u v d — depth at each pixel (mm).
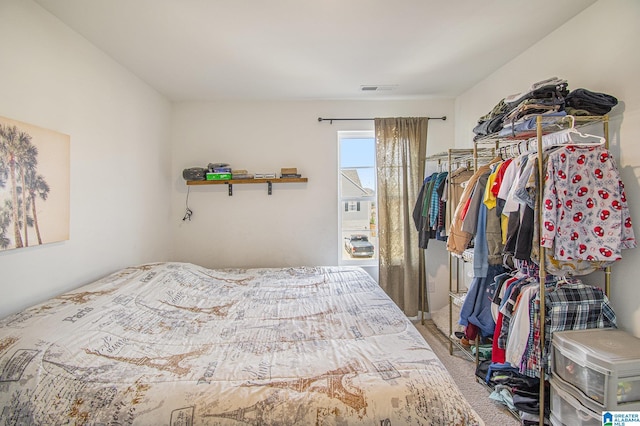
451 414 1011
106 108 2131
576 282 1681
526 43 2100
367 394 1038
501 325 1830
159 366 1193
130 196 2420
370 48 2121
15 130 1441
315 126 3209
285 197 3213
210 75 2523
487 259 2055
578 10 1739
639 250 1520
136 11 1652
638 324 1524
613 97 1543
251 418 978
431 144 3244
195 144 3156
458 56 2270
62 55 1740
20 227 1466
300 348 1364
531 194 1625
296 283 2404
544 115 1600
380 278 3135
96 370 1137
